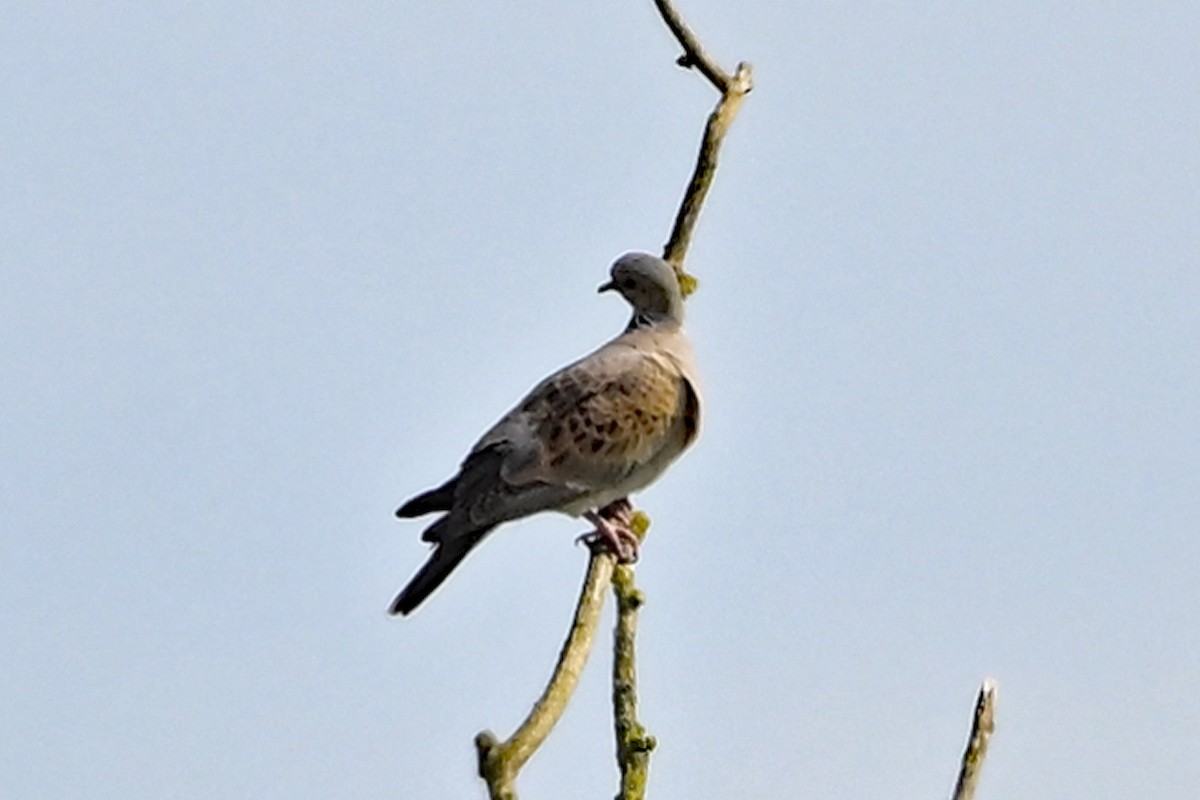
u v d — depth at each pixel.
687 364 14.48
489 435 14.34
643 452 14.30
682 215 14.55
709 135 14.37
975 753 10.07
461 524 13.98
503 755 9.54
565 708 9.99
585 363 14.53
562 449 14.19
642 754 11.37
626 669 11.52
